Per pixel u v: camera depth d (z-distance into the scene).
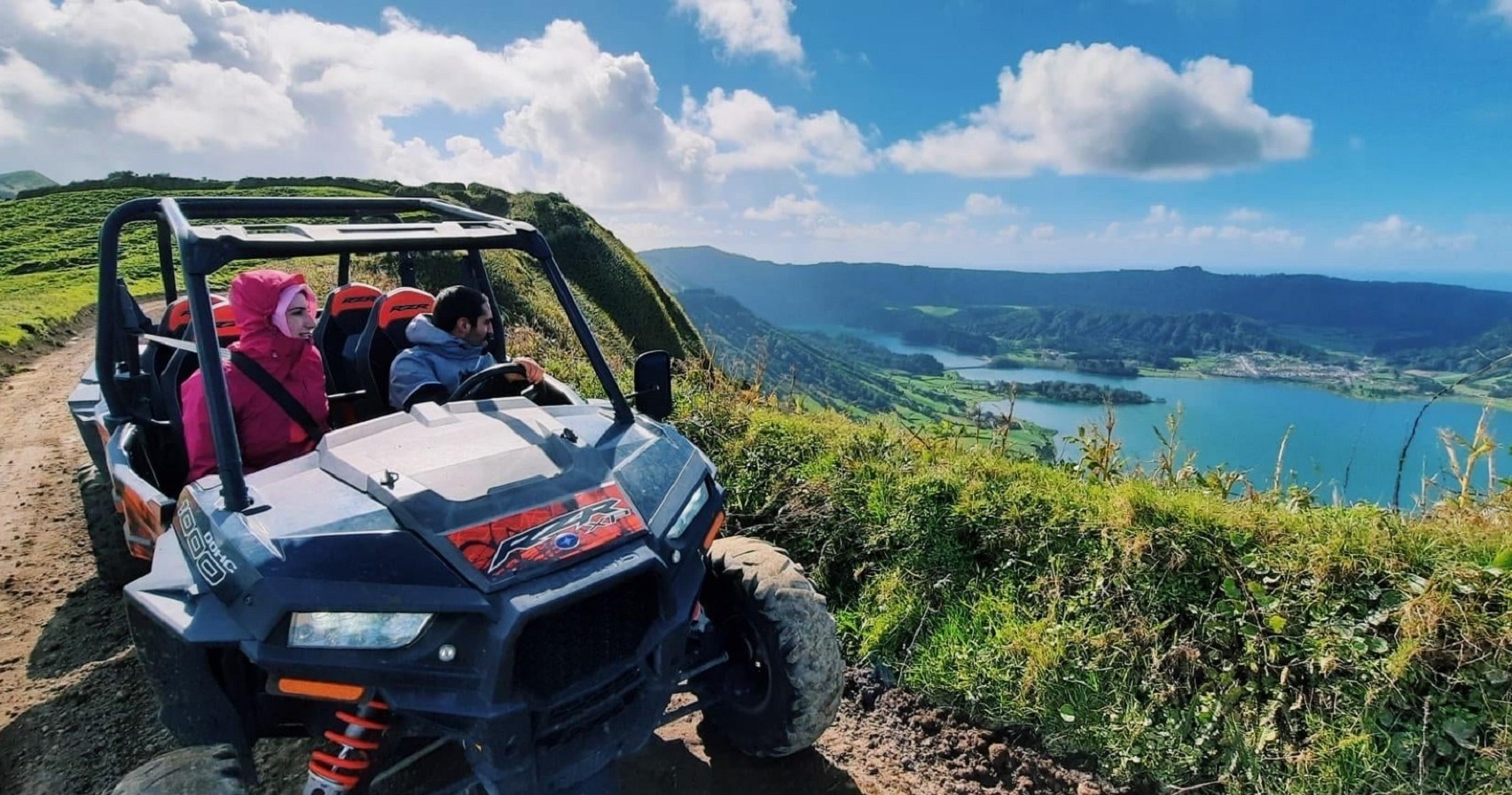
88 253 57.94
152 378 4.54
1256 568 4.04
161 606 2.42
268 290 3.58
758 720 3.28
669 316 63.19
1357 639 3.60
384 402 4.77
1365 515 4.28
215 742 2.55
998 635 4.14
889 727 3.84
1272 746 3.42
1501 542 3.81
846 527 5.23
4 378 15.71
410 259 6.02
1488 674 3.32
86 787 3.36
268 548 2.34
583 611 2.50
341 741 2.46
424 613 2.29
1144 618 4.02
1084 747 3.60
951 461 5.71
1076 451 5.99
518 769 2.39
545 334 13.68
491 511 2.50
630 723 2.70
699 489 3.07
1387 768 3.20
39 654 4.41
